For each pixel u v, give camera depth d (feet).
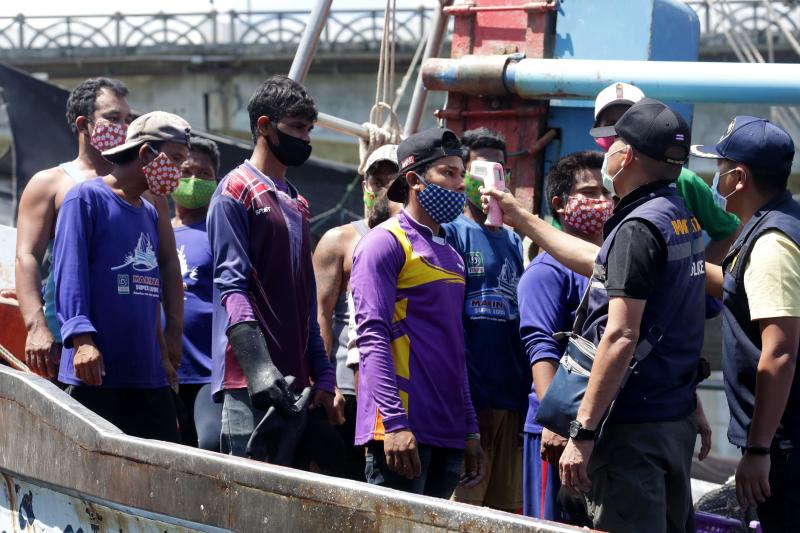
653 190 31.68
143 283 39.14
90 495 32.73
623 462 31.65
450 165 36.17
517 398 42.06
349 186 79.05
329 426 38.50
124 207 38.86
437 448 36.32
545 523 23.79
